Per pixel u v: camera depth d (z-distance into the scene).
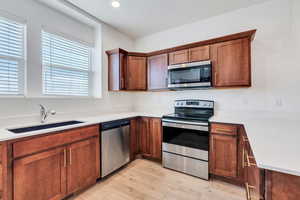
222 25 2.57
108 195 1.84
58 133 1.64
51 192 1.57
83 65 2.76
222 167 2.05
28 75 1.99
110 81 2.94
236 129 1.93
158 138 2.67
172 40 3.11
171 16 2.63
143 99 3.51
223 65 2.29
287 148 0.96
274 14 2.16
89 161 1.97
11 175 1.30
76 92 2.63
